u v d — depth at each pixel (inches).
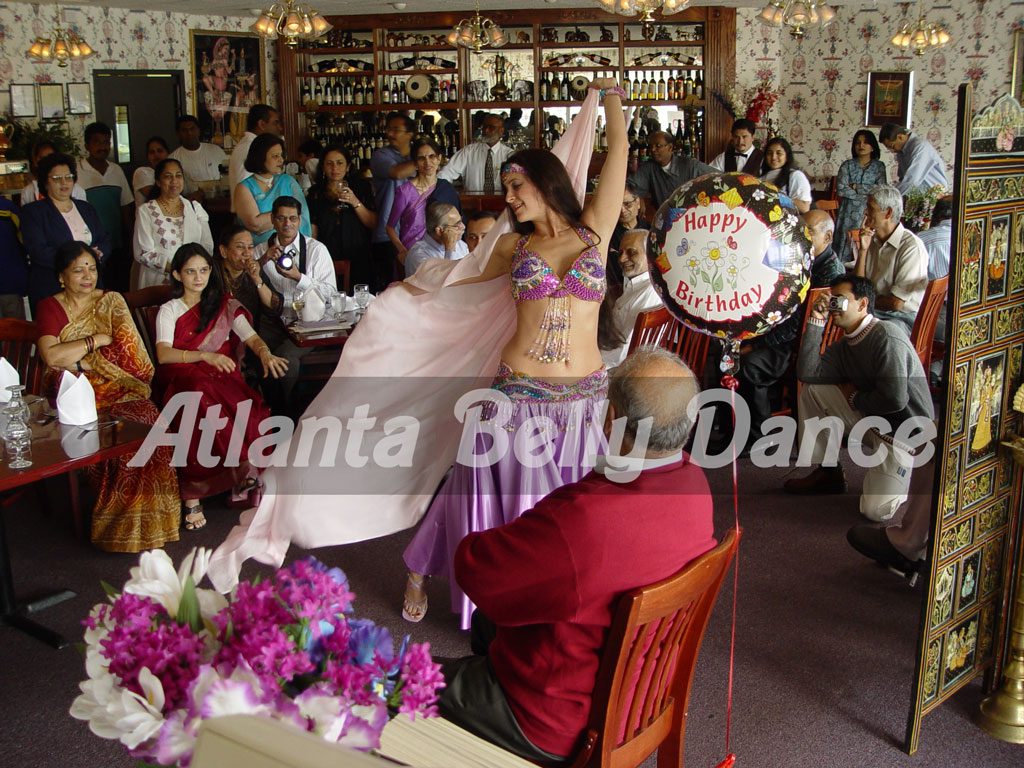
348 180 350.9
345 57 422.0
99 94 371.2
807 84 440.5
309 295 199.0
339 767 33.1
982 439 103.3
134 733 44.6
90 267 161.3
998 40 409.4
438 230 210.8
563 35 413.7
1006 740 109.7
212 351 173.0
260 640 46.4
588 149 139.0
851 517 171.5
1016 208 100.7
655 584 69.7
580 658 73.9
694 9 400.5
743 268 104.3
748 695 118.4
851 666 124.9
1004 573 112.5
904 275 208.4
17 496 171.9
